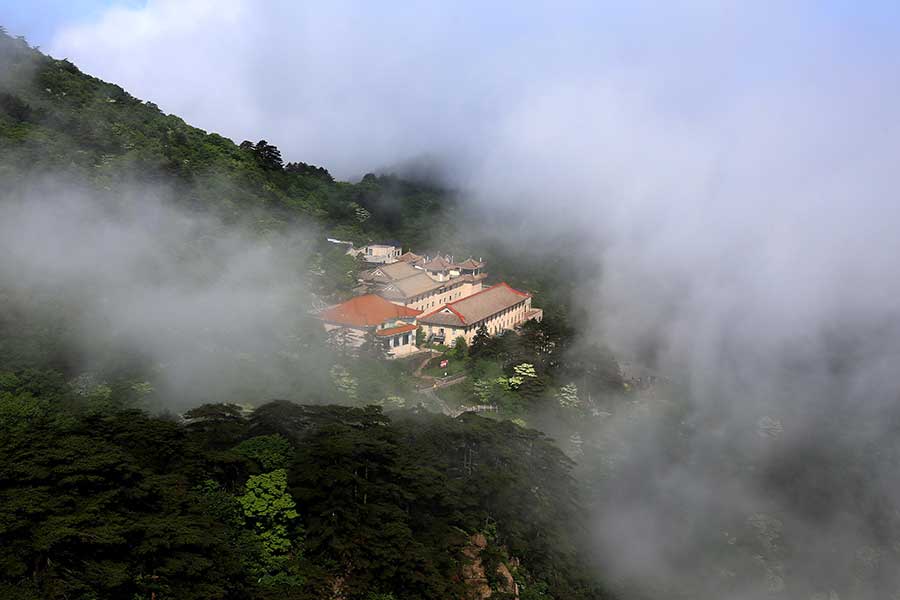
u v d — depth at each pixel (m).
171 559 37.94
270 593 42.00
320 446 49.91
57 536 34.09
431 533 51.66
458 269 150.12
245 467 48.53
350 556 45.94
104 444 42.47
